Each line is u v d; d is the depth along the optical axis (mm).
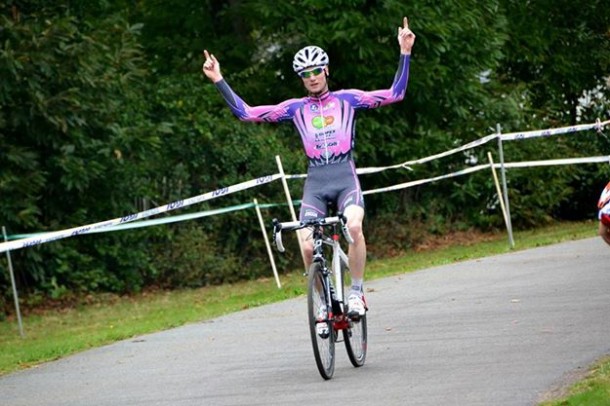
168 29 33406
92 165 24797
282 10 29719
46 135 24172
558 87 37156
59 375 14859
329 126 13438
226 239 28016
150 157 26703
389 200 31656
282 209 28422
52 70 23609
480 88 32000
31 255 24266
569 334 14086
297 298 20844
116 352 16312
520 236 31344
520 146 33312
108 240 25875
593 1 37000
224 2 32750
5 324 22406
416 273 22203
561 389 11266
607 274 18984
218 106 28922
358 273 13305
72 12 25656
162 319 20172
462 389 11680
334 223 12641
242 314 19125
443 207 32469
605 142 36812
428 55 30547
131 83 25938
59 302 24844
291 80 31312
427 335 15023
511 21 35750
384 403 11391
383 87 30406
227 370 13977
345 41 29594
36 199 24172
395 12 29531
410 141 31344
